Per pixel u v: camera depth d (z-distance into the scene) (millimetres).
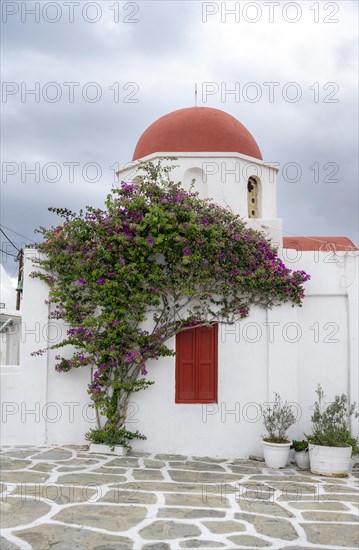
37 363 10398
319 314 10430
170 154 12125
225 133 12633
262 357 10234
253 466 9367
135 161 12586
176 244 9703
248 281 10016
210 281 9969
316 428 9344
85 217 10023
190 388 10312
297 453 9406
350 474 9016
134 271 9703
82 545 5328
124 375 9984
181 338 10414
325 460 8859
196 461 9547
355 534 5969
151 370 10211
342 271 10422
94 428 10227
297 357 10266
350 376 10219
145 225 9484
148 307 10180
